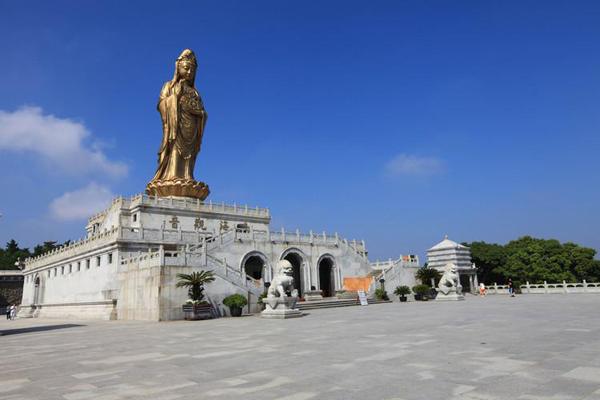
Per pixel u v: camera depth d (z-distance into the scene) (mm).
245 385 9945
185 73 67750
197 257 35656
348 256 55500
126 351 16328
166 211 55781
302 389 9383
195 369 12062
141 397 9289
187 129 66250
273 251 48562
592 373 9828
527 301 36750
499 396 8266
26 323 39906
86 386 10539
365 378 10133
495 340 15086
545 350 12766
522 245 74250
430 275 53875
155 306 33625
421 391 8805
